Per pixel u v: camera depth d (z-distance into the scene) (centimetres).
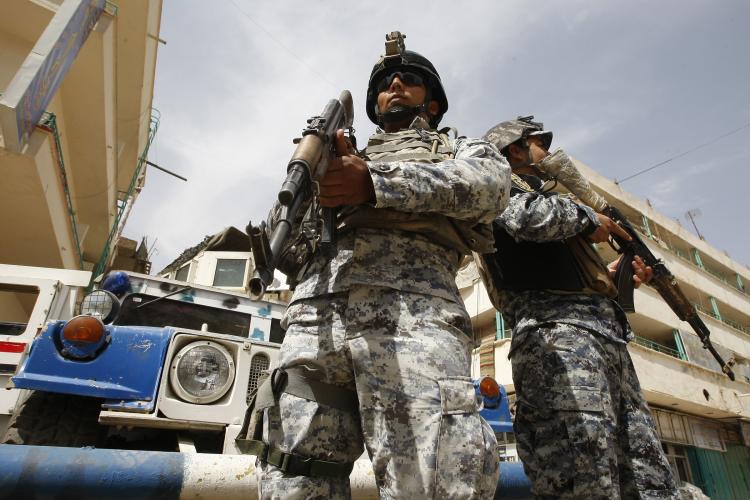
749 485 1809
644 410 198
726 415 1806
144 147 1590
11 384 300
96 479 151
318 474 115
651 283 327
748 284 2792
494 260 213
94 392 241
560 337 186
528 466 183
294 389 123
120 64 1279
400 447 110
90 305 287
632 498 183
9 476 143
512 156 249
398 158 149
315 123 119
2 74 855
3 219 918
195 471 163
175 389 257
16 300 816
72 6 699
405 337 120
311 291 134
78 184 1297
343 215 138
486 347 1538
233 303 404
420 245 133
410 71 183
